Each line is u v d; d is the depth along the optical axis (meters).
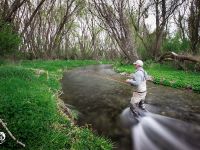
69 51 48.69
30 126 5.95
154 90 13.02
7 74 11.00
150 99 11.05
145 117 8.45
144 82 8.55
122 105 10.07
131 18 30.47
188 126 7.82
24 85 9.12
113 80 16.45
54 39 38.47
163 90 13.02
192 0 24.73
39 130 6.14
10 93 7.57
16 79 9.78
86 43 55.44
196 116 8.80
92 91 12.72
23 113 6.41
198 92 12.45
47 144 5.88
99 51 65.38
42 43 36.84
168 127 7.70
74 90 12.85
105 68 26.88
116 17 28.03
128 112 8.99
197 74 18.06
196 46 24.45
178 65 21.66
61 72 20.92
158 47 29.50
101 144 6.43
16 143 5.63
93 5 28.81
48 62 26.69
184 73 18.33
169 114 8.95
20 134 5.78
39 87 9.70
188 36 25.59
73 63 31.47
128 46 28.22
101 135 7.15
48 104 7.42
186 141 6.81
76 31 53.06
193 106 10.02
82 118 8.52
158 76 16.56
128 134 7.21
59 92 12.01
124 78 17.36
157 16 29.09
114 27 28.17
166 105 10.10
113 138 6.98
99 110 9.40
